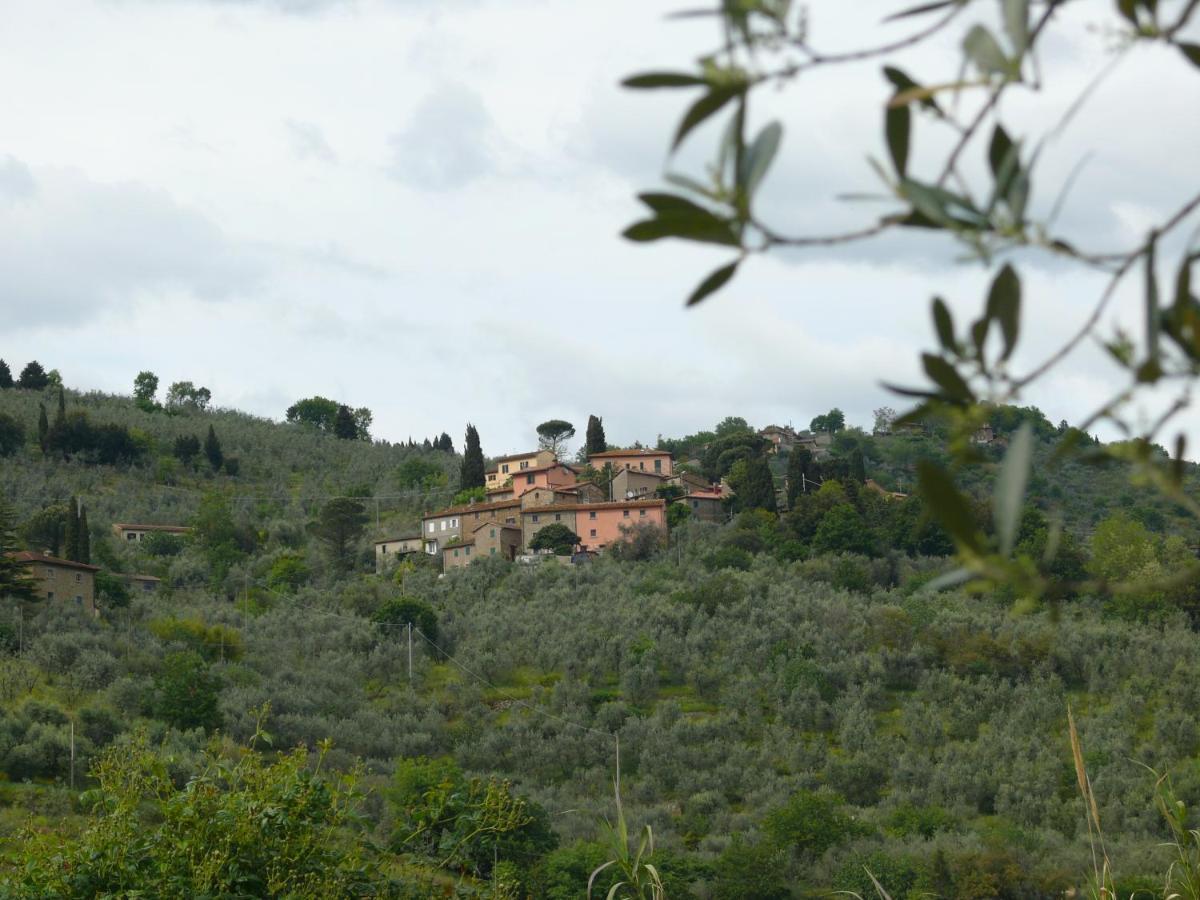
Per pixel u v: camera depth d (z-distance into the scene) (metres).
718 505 159.50
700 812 73.88
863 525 136.38
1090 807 9.08
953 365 2.23
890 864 51.97
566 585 127.75
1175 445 2.19
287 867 13.80
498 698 99.19
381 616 113.00
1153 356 2.12
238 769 14.65
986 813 73.50
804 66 2.07
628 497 162.25
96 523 170.25
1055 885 47.03
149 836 14.13
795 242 2.18
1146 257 2.13
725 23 2.04
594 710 97.19
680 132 2.08
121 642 94.88
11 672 80.88
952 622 105.00
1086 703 89.00
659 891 10.44
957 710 90.56
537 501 156.00
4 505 135.88
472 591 130.00
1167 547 102.44
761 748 87.06
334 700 91.88
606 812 70.88
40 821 51.53
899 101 2.18
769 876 53.12
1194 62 2.13
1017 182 2.15
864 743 85.50
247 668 95.00
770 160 2.10
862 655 99.69
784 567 132.25
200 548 160.75
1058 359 2.20
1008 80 2.14
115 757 14.44
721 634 107.75
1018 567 2.16
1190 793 61.25
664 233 2.17
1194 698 84.50
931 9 2.18
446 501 195.50
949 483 2.19
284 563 146.75
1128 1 2.12
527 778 82.81
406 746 84.75
